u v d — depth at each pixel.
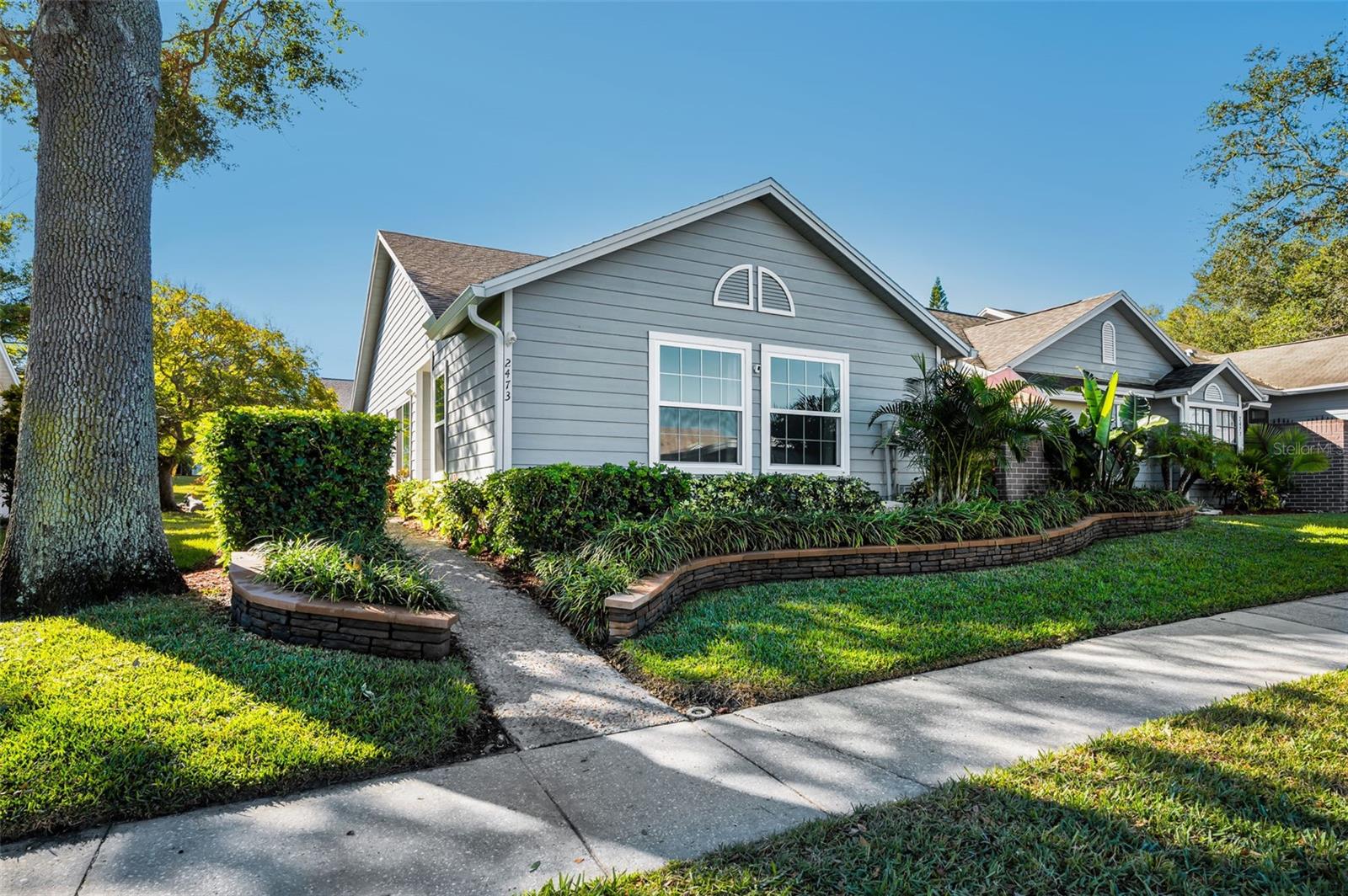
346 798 2.89
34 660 3.97
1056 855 2.40
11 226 20.38
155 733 3.16
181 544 9.14
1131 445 11.61
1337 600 6.73
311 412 6.94
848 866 2.35
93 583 5.41
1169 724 3.59
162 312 16.98
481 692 4.09
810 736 3.56
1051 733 3.57
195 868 2.38
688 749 3.41
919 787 2.97
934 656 4.80
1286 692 4.07
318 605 4.46
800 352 10.17
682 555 6.18
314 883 2.29
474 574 6.79
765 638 5.01
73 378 5.54
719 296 9.61
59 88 5.75
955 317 19.69
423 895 2.24
